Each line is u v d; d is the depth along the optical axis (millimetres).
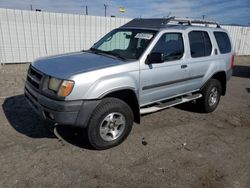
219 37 5539
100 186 2850
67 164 3236
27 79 3906
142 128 4500
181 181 3021
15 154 3398
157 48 4055
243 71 12352
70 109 3123
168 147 3848
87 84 3186
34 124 4375
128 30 4621
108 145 3629
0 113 4820
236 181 3080
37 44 11172
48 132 4098
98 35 12578
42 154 3434
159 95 4277
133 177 3047
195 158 3566
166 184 2951
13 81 7523
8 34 10406
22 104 5379
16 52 10789
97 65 3492
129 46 4332
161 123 4793
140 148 3768
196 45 4871
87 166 3219
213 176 3156
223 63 5504
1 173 2975
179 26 4676
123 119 3705
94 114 3357
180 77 4527
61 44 11734
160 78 4129
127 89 3625
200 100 5344
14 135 3947
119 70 3510
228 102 6582
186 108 5770
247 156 3707
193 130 4555
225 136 4379
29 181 2861
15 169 3066
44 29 11125
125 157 3488
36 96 3387
